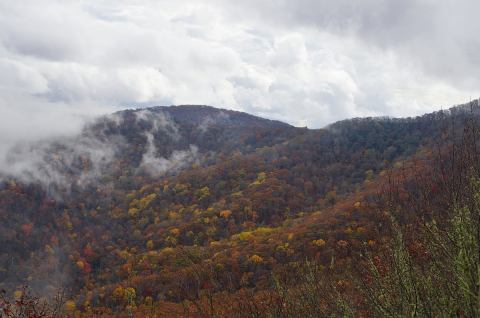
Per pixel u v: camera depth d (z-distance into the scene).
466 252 3.73
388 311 4.07
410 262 4.10
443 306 3.92
